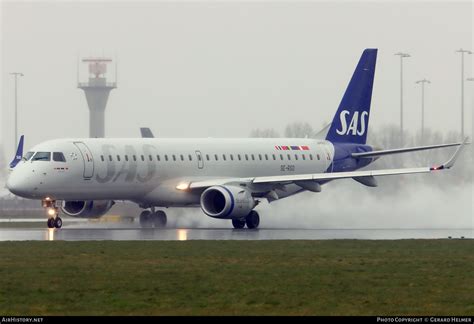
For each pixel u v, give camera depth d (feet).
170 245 552.00
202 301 361.51
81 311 341.21
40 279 413.39
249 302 359.87
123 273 431.43
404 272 438.40
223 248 536.42
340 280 412.98
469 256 503.61
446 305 355.15
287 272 435.94
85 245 550.36
